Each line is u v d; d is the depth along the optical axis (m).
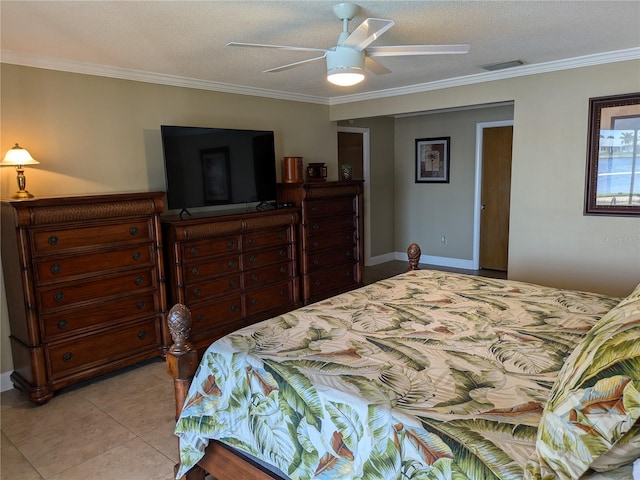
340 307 2.41
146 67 3.61
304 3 2.29
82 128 3.46
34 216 2.80
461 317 2.21
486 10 2.51
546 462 1.07
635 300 1.52
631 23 2.79
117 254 3.26
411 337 1.96
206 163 3.92
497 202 6.30
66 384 3.05
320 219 4.78
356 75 2.38
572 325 2.06
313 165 5.04
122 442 2.51
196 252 3.70
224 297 3.94
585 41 3.18
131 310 3.37
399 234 7.34
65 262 3.00
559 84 3.84
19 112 3.13
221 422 1.82
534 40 3.13
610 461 1.04
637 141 3.53
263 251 4.24
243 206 4.68
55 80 3.29
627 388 0.99
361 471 1.39
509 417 1.31
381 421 1.37
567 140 3.86
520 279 4.27
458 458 1.19
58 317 3.00
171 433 2.59
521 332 1.99
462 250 6.68
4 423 2.72
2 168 3.07
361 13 2.49
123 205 3.21
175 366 1.93
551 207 4.02
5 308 3.18
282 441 1.62
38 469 2.28
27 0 2.16
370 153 6.73
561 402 1.11
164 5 2.28
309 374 1.62
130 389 3.15
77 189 3.47
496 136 6.19
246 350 1.85
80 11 2.33
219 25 2.61
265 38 2.90
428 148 6.82
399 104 4.90
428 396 1.45
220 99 4.39
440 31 2.87
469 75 4.23
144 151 3.86
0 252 3.14
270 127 4.88
